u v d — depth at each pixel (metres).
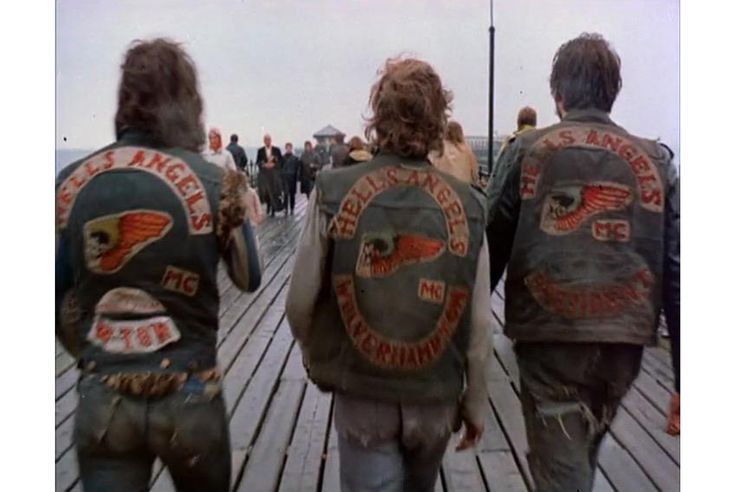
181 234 1.62
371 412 1.64
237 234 1.66
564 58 1.92
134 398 1.61
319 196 1.63
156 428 1.62
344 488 1.68
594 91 1.90
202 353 1.66
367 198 1.62
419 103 1.61
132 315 1.62
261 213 2.67
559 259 1.87
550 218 1.87
